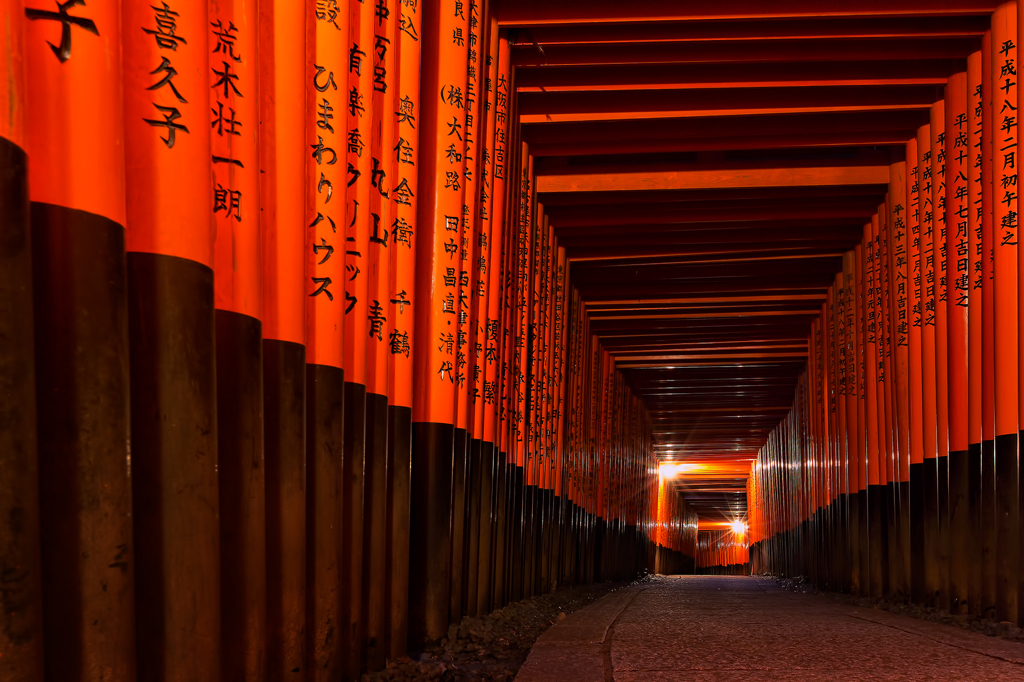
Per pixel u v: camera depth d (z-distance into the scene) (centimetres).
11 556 150
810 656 401
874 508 945
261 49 274
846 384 1093
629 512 1795
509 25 661
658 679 334
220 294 234
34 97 171
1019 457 562
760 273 1191
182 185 208
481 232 603
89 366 175
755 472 2720
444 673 383
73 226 174
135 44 204
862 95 769
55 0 173
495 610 626
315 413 299
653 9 655
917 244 809
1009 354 583
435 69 504
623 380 1728
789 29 671
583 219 1012
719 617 626
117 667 177
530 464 837
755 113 785
